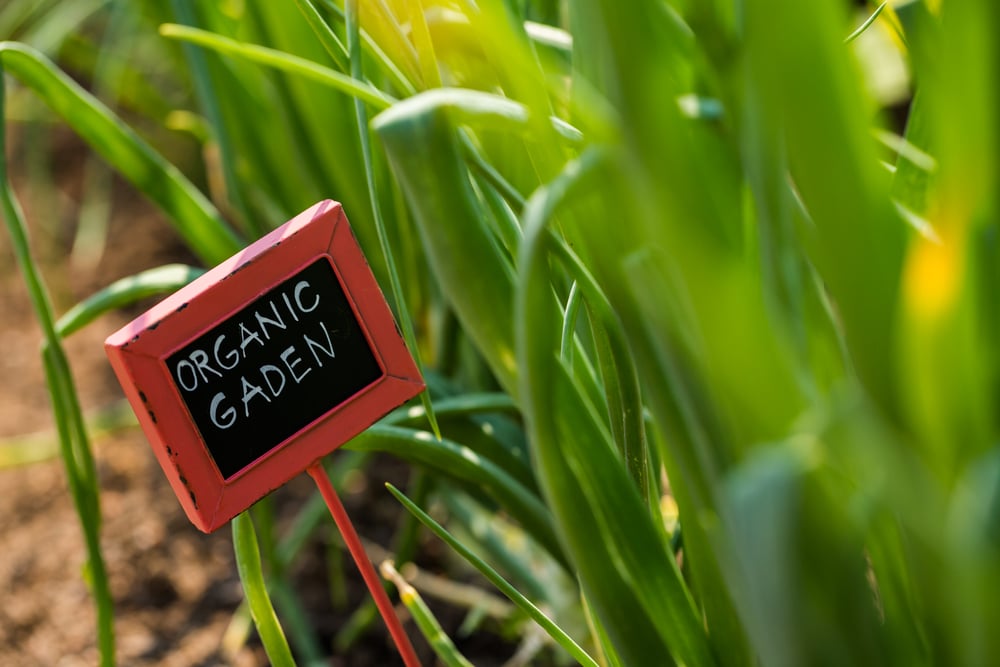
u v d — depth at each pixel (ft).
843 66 1.27
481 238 1.50
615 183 1.35
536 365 1.42
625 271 1.41
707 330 1.31
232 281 1.72
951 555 1.30
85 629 2.95
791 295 1.48
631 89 1.28
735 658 1.74
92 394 3.83
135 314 4.29
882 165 1.73
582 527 1.55
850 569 1.33
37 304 2.02
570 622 2.60
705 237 1.29
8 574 3.16
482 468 2.03
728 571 1.43
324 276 1.76
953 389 1.33
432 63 1.67
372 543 3.20
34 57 2.15
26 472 3.55
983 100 1.29
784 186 1.40
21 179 5.08
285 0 2.43
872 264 1.32
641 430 1.77
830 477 1.35
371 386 1.78
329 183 2.63
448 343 2.54
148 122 4.90
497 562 2.89
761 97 1.28
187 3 2.53
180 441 1.72
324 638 2.88
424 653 2.83
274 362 1.75
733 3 1.50
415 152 1.45
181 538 3.22
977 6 1.28
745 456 1.37
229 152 2.65
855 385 1.48
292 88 2.52
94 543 2.11
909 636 1.58
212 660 2.82
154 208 4.89
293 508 3.37
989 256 1.36
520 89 1.43
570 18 1.71
